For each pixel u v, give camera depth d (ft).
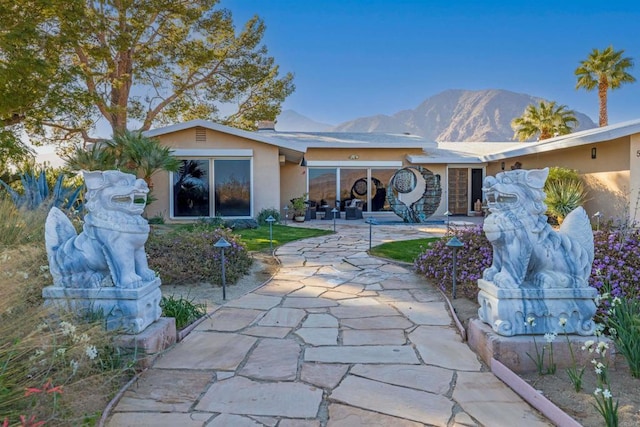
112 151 41.14
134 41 57.21
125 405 9.18
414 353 12.09
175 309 14.61
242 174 49.67
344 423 8.53
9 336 8.52
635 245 16.87
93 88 57.36
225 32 67.67
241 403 9.30
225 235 25.48
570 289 11.05
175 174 48.67
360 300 17.75
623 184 39.91
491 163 65.36
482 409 9.08
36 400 7.53
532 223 11.37
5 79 37.50
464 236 21.88
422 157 61.87
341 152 62.03
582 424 8.16
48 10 41.81
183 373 10.77
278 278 21.97
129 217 11.80
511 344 10.80
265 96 77.20
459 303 16.99
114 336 10.64
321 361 11.55
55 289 11.23
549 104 89.81
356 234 39.45
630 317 10.88
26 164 40.40
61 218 12.09
